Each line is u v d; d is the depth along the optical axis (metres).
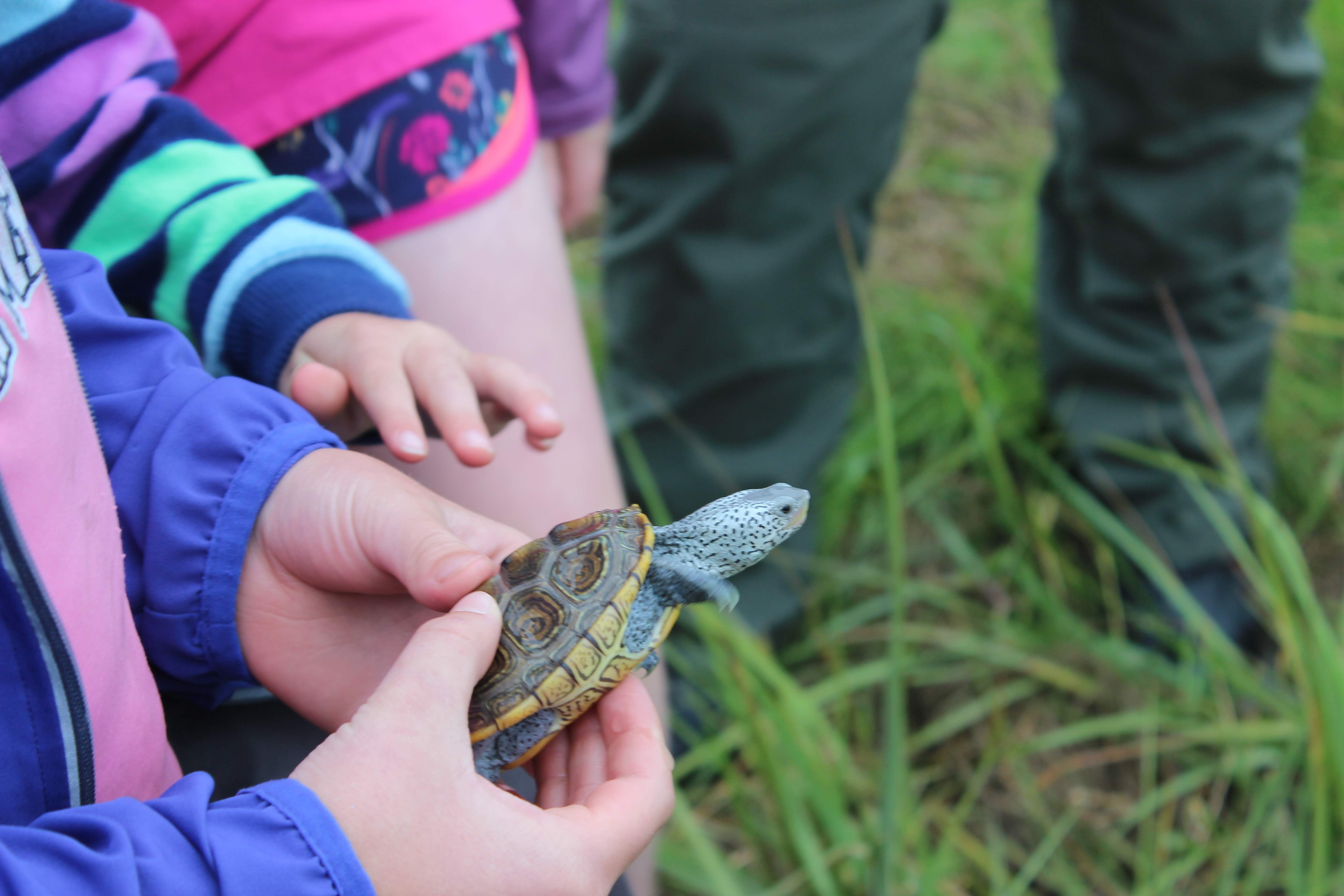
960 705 1.00
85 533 0.55
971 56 1.75
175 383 0.61
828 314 0.97
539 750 0.62
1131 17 0.92
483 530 0.64
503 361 0.68
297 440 0.61
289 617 0.61
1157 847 0.90
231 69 0.74
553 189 0.92
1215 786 0.92
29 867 0.50
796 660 1.04
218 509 0.60
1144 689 0.99
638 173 0.94
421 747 0.55
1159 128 0.95
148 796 0.57
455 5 0.74
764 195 0.91
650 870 0.80
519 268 0.77
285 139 0.74
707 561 0.65
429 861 0.54
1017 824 0.93
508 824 0.55
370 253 0.71
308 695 0.62
